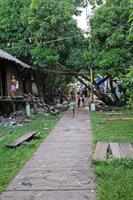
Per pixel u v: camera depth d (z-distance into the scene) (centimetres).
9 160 956
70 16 2675
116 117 2092
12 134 1423
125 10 2503
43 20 2686
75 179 768
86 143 1211
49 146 1167
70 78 3772
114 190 668
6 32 2884
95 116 2216
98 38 2652
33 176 799
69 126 1727
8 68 2356
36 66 2816
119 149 1027
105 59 2533
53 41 2677
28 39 2855
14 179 779
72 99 2266
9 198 659
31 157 996
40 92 3112
